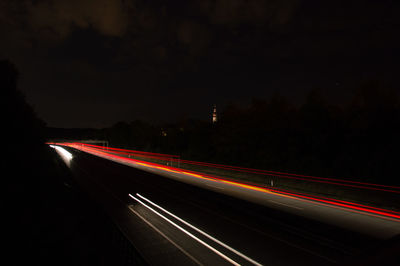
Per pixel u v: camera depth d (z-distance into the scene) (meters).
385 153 20.89
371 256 2.64
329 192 20.52
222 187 24.83
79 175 33.66
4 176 18.88
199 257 9.35
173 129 67.69
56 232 10.42
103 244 9.00
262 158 33.84
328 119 29.33
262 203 17.80
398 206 16.06
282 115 34.31
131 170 40.94
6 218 12.12
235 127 40.03
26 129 28.89
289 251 9.83
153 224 13.15
